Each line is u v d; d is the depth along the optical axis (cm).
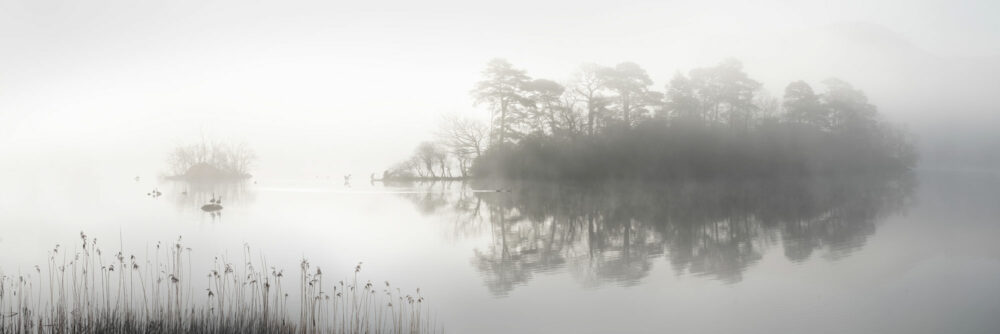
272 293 1714
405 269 2130
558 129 7594
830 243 2667
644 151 7319
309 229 3219
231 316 1431
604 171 7212
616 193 5706
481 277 1992
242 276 1970
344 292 1766
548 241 2777
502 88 7950
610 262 2252
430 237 2920
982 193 5709
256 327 1348
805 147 8719
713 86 8288
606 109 7688
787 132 8656
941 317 1516
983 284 1858
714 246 2598
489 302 1664
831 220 3512
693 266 2167
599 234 2983
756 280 1936
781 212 3941
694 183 7075
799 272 2056
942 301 1667
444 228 3256
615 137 7350
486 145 8450
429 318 1505
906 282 1894
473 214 3969
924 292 1767
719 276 1995
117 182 8881
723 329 1427
